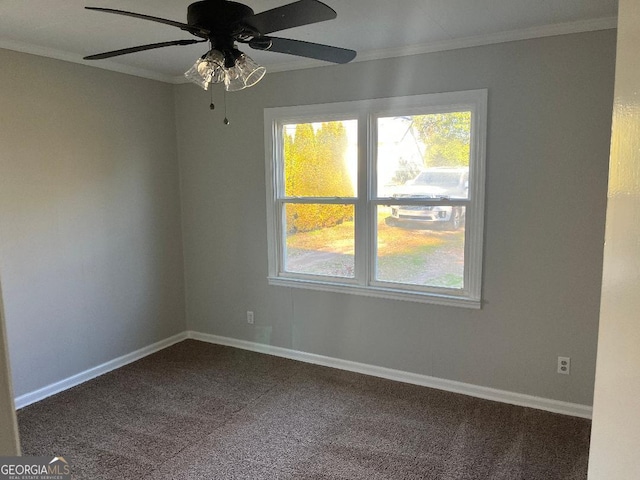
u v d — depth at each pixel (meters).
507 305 3.16
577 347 2.99
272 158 3.89
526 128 2.96
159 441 2.79
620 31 0.57
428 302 3.41
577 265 2.93
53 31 2.85
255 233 4.08
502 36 2.93
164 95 4.18
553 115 2.88
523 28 2.84
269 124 3.86
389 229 3.56
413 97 3.29
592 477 0.69
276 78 3.79
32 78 3.19
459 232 3.30
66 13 2.52
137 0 2.34
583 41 2.76
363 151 3.52
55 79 3.33
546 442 2.74
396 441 2.78
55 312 3.43
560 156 2.90
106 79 3.68
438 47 3.14
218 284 4.35
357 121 3.54
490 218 3.14
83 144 3.54
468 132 3.20
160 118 4.16
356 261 3.68
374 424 2.97
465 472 2.48
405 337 3.54
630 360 0.55
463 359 3.35
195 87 4.15
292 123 3.84
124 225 3.91
